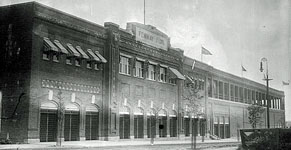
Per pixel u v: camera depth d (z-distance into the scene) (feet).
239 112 238.07
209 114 195.93
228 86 225.76
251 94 261.44
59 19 104.32
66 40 107.24
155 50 149.48
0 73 99.50
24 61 96.32
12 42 98.94
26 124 93.61
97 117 119.03
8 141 93.71
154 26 154.10
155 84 148.97
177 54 165.99
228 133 219.82
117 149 82.07
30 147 79.41
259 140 65.26
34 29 96.94
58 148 80.02
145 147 94.48
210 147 102.53
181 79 161.07
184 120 170.40
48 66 100.63
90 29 115.96
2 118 97.04
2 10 101.91
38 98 96.84
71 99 107.55
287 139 64.13
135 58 136.36
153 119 147.13
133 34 136.36
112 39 123.85
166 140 150.30
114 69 124.36
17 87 96.32
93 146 87.97
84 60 113.80
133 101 134.72
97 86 118.62
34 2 97.04
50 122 100.99
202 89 190.08
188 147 99.09
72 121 108.58
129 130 132.26
